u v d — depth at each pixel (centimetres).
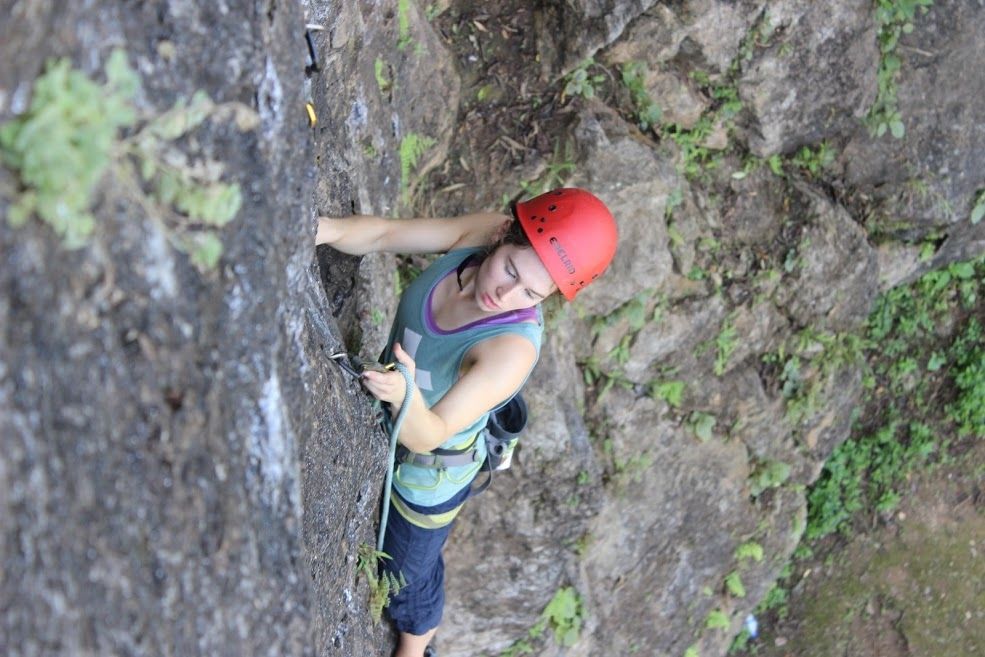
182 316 144
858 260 537
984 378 653
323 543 239
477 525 468
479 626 489
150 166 134
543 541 479
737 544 570
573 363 469
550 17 455
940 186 564
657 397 505
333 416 238
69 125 118
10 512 124
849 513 664
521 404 309
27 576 126
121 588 138
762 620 648
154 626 143
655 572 541
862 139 540
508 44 457
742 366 531
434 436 250
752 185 515
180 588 147
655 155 468
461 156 448
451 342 266
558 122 457
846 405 573
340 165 321
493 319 261
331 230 269
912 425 667
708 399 521
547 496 469
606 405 489
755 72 479
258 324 161
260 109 161
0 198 117
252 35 151
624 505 507
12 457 123
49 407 127
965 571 652
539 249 253
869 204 560
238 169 152
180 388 146
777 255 518
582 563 498
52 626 130
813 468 582
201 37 142
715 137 495
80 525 132
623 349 480
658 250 463
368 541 302
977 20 543
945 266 649
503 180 446
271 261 164
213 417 153
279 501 170
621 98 473
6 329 121
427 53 408
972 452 668
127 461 138
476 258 270
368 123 352
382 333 361
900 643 639
